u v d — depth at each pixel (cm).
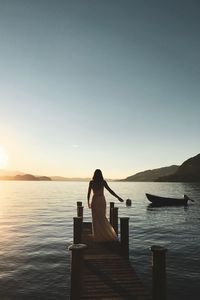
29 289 995
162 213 3441
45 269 1203
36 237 1870
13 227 2275
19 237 1866
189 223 2608
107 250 915
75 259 580
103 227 992
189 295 955
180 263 1298
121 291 647
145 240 1811
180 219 2888
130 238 1872
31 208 3897
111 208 1338
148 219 2877
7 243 1681
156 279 547
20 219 2769
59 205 4434
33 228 2234
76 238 997
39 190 11488
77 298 576
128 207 4228
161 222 2659
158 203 4412
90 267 782
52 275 1131
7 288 1002
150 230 2206
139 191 10181
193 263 1298
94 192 998
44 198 6294
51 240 1778
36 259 1349
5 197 6531
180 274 1148
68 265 1259
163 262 550
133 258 1370
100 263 811
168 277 1114
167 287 1016
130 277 722
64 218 2869
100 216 996
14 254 1434
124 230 881
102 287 665
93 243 994
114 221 1198
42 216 3023
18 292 970
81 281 582
